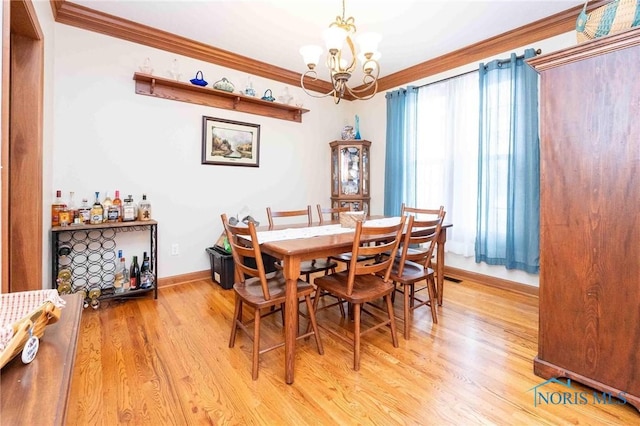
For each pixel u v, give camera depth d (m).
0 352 0.65
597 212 1.44
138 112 2.85
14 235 1.83
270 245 1.73
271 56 3.35
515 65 2.82
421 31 2.83
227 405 1.44
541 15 2.58
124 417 1.34
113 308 2.52
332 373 1.69
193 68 3.15
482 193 3.10
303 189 4.11
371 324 2.30
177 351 1.88
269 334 2.12
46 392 0.63
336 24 1.87
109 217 2.59
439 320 2.36
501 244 3.02
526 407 1.43
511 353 1.89
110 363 1.74
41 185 1.95
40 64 1.88
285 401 1.47
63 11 2.42
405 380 1.63
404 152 3.85
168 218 3.07
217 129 3.31
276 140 3.81
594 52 1.41
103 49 2.66
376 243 2.45
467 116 3.27
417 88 3.71
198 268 3.28
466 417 1.37
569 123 1.51
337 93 2.11
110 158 2.73
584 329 1.50
